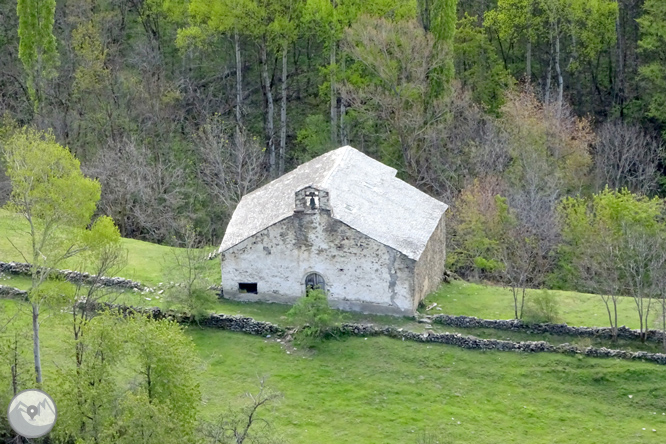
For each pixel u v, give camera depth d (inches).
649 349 3171.8
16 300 3253.0
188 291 3238.2
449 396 2960.1
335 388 2965.1
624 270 3693.4
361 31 4608.8
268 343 3164.4
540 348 3132.4
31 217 2952.8
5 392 2501.2
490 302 3516.2
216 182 4788.4
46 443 2488.9
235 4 4753.9
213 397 2886.3
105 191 4426.7
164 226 4461.1
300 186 3484.3
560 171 4586.6
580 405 2942.9
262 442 2519.7
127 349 2506.2
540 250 4106.8
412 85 4667.8
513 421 2866.6
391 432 2787.9
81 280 3065.9
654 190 5019.7
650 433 2829.7
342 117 5036.9
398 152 4950.8
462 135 4926.2
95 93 4886.8
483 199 4237.2
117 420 2287.2
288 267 3329.2
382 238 3245.6
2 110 4955.7
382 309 3297.2
